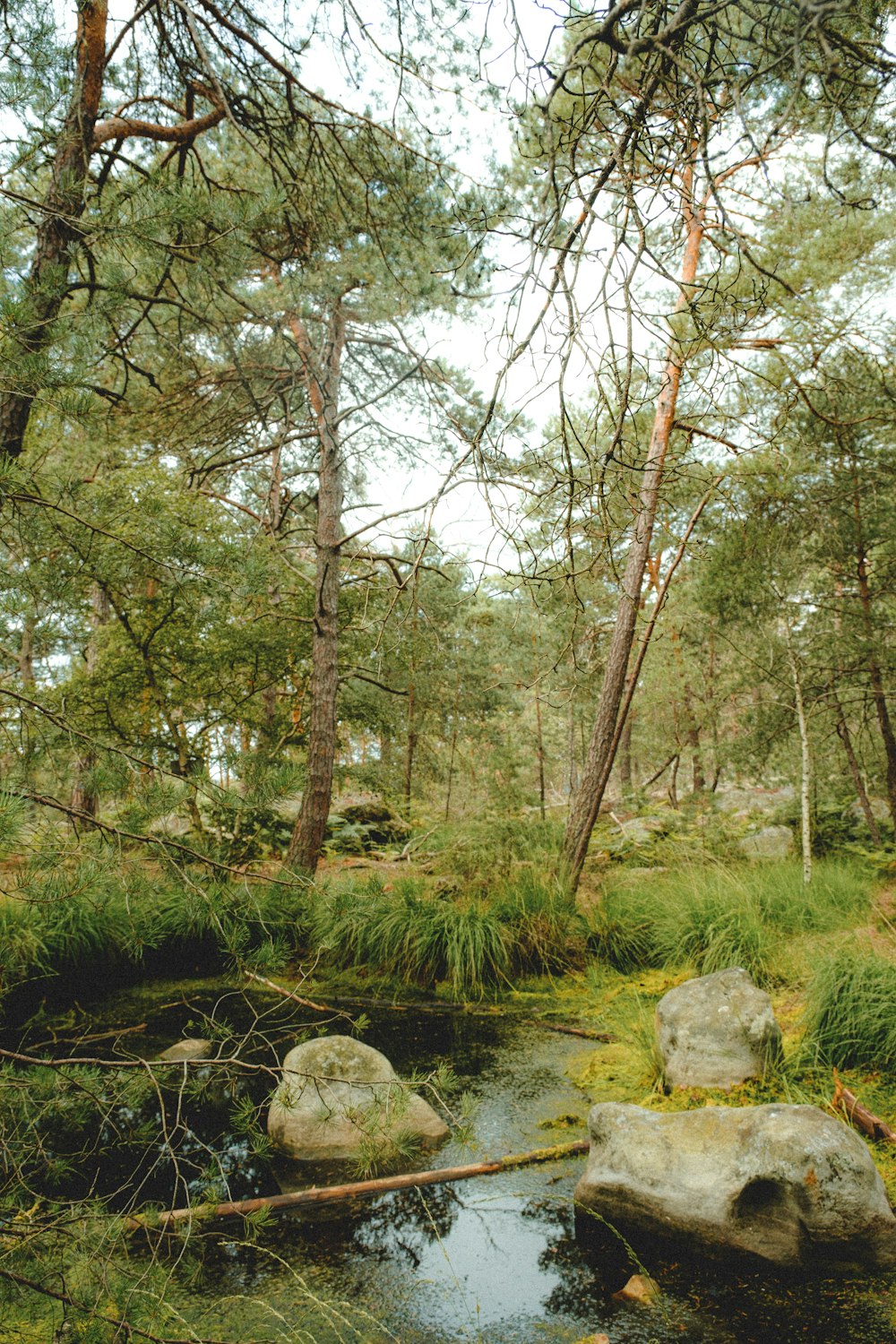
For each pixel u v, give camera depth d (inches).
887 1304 111.8
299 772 112.3
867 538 358.9
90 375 111.3
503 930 289.9
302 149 218.8
